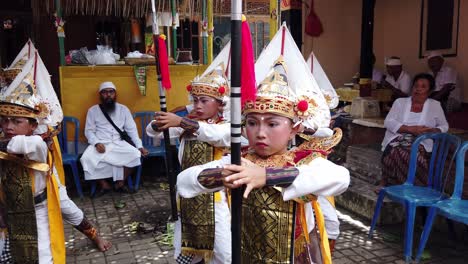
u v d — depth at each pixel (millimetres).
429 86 4477
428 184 3900
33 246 2928
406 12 7109
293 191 1663
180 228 3008
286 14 7453
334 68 7711
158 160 6227
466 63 6191
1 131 3051
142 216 4672
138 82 5977
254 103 1789
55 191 2961
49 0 5844
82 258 3678
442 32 6531
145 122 6055
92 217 4672
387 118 4641
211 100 2998
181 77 6180
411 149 3986
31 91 2863
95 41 7727
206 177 1729
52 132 3139
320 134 2318
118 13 6477
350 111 6426
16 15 7453
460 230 4012
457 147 3596
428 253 3641
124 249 3850
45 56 7480
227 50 3154
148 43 6805
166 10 6609
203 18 6410
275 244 1847
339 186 1721
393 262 3506
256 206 1872
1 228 3051
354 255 3627
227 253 2818
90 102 5773
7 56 7492
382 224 4246
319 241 2076
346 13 7645
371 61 6258
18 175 2861
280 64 2262
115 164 5348
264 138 1807
